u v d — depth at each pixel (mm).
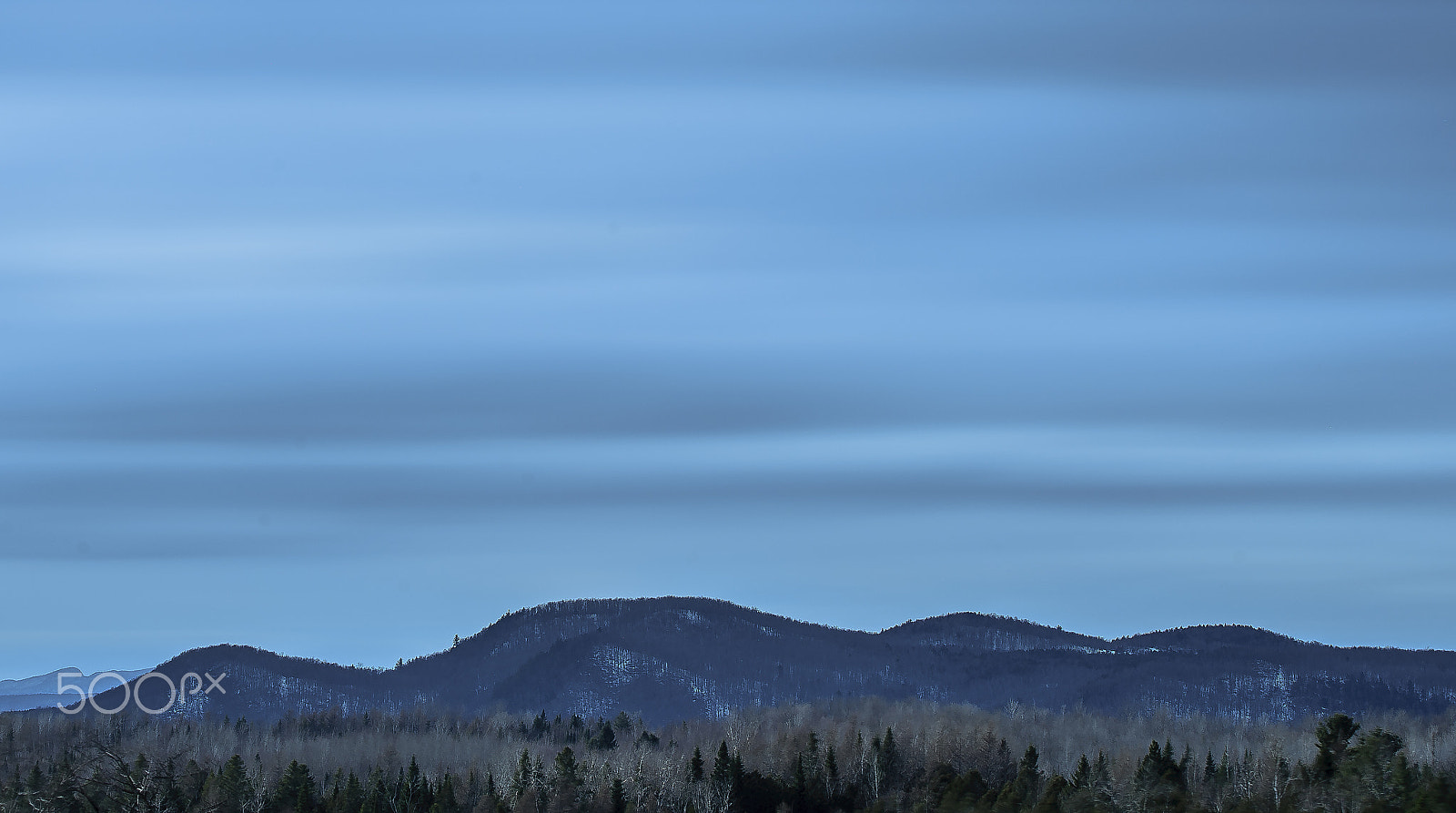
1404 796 162250
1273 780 187625
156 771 190375
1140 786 185000
